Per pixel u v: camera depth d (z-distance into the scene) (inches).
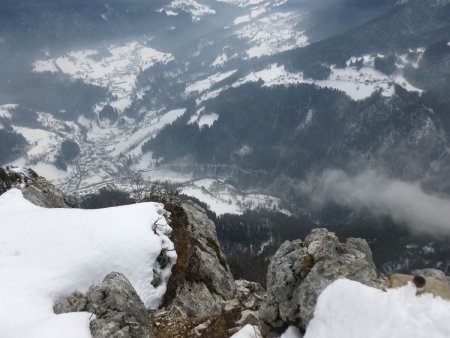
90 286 1008.2
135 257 1195.3
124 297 911.7
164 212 1457.9
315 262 815.1
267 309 832.3
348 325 628.4
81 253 1147.3
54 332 802.8
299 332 766.5
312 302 738.8
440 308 585.9
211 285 1375.5
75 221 1259.8
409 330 573.3
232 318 1159.6
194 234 1533.0
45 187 1784.0
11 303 951.6
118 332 822.5
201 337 1056.2
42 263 1108.5
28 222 1269.7
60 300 1020.5
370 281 722.2
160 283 1226.6
